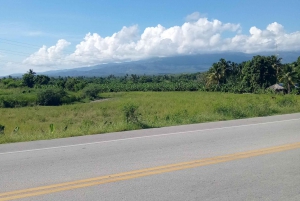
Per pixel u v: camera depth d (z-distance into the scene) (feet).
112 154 22.95
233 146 24.90
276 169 18.57
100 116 95.14
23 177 17.79
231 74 246.06
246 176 17.29
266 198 14.26
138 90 249.96
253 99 106.93
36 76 238.27
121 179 17.03
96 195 14.73
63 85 215.92
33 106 140.87
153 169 18.81
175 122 40.32
